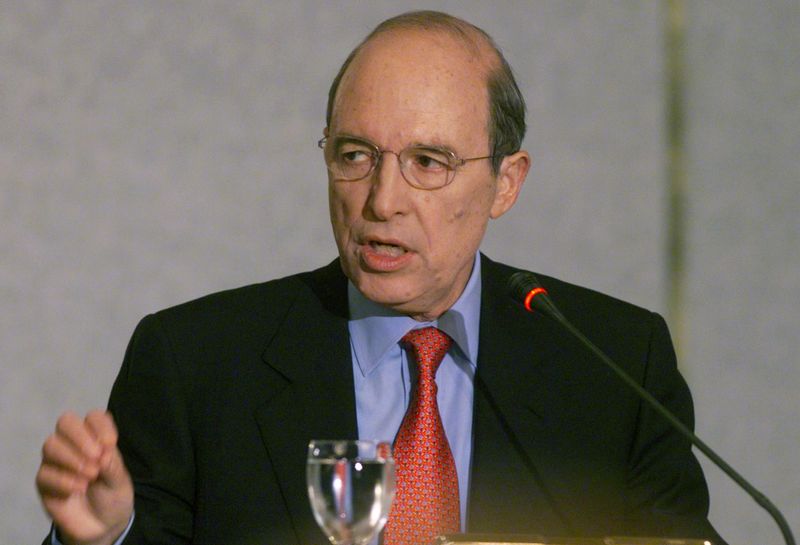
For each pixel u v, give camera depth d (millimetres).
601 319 7512
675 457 7137
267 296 7348
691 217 12734
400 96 6422
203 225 11953
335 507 4895
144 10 11938
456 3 12367
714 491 12711
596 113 12570
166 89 11945
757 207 12812
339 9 12219
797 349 12812
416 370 6988
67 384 11734
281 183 12086
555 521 6816
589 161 12539
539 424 6980
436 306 6957
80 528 5383
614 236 12578
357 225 6484
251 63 12078
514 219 12430
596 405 7145
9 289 11688
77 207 11789
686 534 6801
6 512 11617
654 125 12656
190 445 6812
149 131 11898
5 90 11711
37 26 11773
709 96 12766
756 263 12797
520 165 7195
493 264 7699
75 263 11766
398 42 6562
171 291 11883
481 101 6633
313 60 12164
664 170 12695
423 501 6500
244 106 12062
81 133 11797
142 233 11867
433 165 6473
